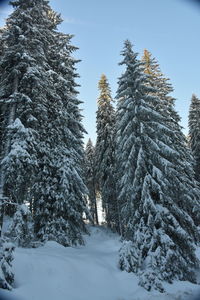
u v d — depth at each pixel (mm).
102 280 11453
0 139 14305
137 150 15500
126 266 12797
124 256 13258
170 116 23562
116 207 26812
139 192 14906
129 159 14977
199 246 18453
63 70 20188
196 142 32125
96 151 31906
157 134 15422
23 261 10055
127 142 15320
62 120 17844
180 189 15055
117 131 17422
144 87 16344
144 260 13109
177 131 22625
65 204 16281
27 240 12148
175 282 11906
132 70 17062
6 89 14812
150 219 13367
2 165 12164
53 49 20234
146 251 13352
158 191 14023
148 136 15219
